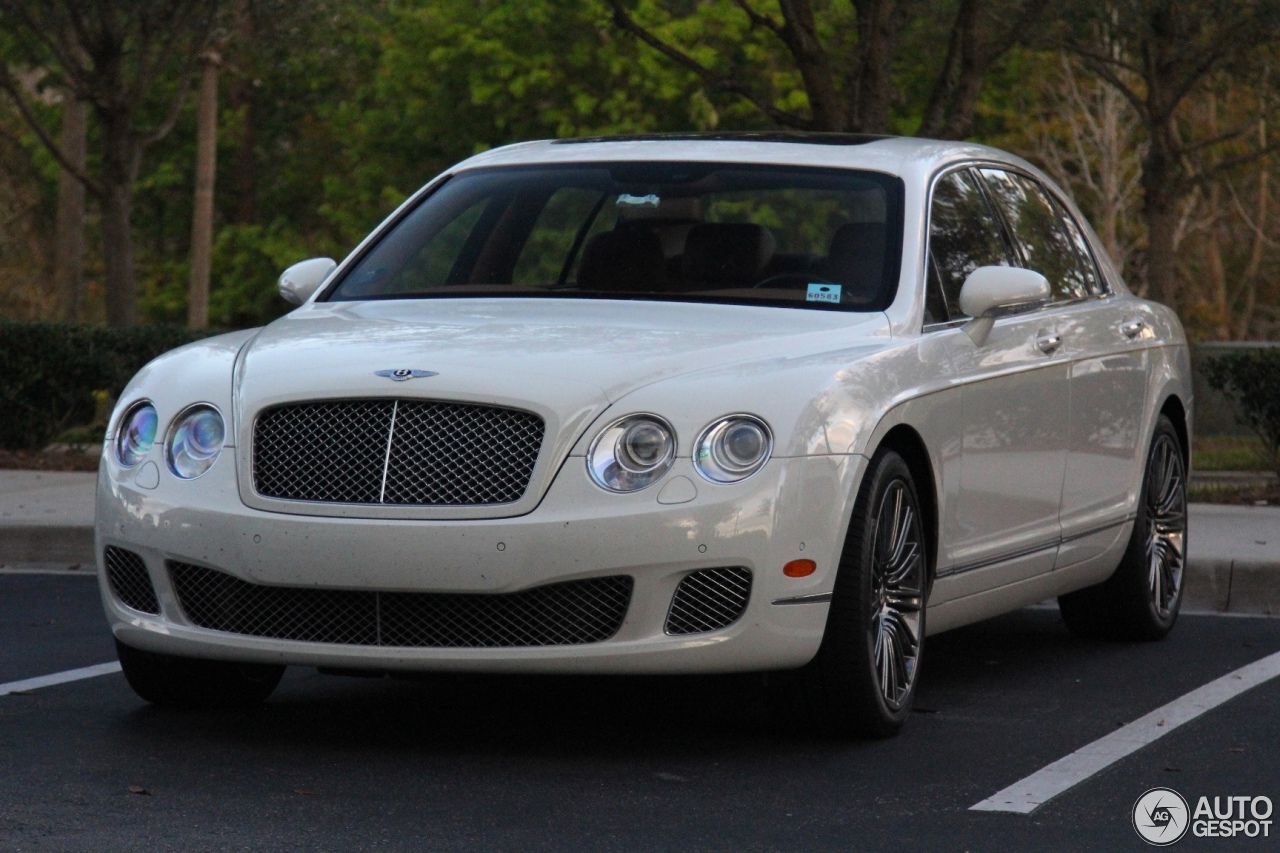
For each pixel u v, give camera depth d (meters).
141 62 35.06
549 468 8.59
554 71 68.12
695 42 66.00
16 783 8.41
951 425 10.12
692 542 8.55
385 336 9.53
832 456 8.90
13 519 17.98
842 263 10.53
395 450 8.73
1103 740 9.67
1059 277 12.55
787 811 8.07
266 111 78.38
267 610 8.97
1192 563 15.27
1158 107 37.59
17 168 72.06
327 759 9.02
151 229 80.25
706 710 10.34
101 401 28.66
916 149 11.61
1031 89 57.81
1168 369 13.59
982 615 11.06
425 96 71.75
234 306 76.25
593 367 8.94
